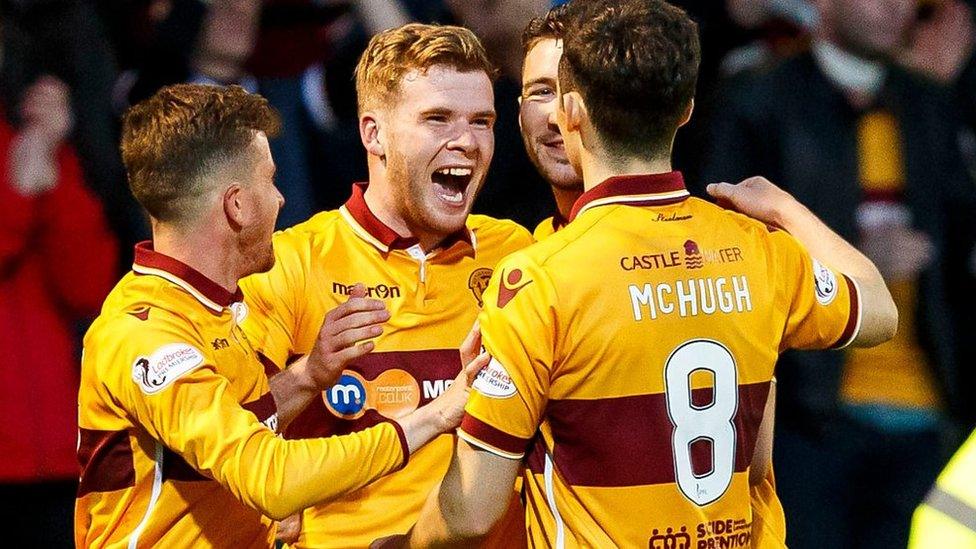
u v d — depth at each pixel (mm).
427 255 12102
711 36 21094
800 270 10766
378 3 19016
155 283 10914
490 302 10273
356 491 11523
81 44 18500
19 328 17156
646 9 10344
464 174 11742
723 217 10664
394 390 11898
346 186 18828
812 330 10828
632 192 10398
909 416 17906
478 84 11695
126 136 11203
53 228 17469
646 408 10172
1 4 17828
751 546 11000
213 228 11039
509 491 10258
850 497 17797
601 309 10070
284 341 11859
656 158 10484
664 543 10250
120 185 18609
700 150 19688
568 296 10055
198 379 10523
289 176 18391
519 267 10227
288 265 11945
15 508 17281
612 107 10305
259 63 19859
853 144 17953
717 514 10391
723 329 10344
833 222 17859
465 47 11695
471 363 10305
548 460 10383
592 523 10250
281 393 11328
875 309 11016
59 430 17266
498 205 16812
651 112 10320
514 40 17031
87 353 10977
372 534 11820
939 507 8031
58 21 18453
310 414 11945
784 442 17703
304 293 11930
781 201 11562
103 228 17953
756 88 18078
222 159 11000
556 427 10320
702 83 20250
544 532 10406
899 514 17766
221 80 19016
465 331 12086
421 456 11844
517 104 16844
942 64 22250
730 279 10422
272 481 10297
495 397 10102
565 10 11750
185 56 18891
